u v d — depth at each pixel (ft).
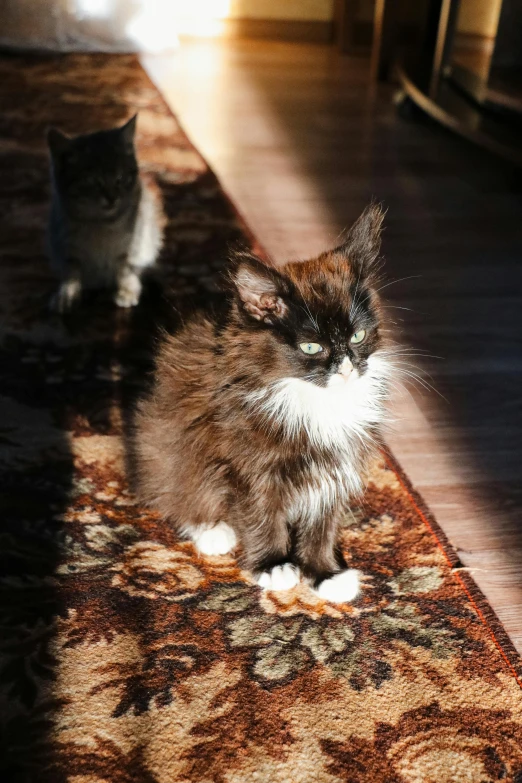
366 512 3.30
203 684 2.87
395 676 2.91
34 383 3.67
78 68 7.59
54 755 2.74
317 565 3.14
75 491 3.30
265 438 2.97
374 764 2.76
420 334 4.04
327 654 2.95
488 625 3.01
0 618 2.97
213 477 3.09
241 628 2.99
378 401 3.09
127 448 3.39
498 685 2.90
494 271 4.48
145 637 2.96
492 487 3.42
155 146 5.71
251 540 3.10
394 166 5.83
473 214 5.14
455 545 3.24
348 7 8.56
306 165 5.73
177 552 3.17
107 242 4.07
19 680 2.85
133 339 3.90
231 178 5.41
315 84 7.68
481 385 3.81
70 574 3.08
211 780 2.72
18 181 5.06
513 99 5.57
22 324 3.94
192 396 3.06
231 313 2.98
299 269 3.00
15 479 3.32
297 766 2.75
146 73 7.62
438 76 6.40
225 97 7.11
